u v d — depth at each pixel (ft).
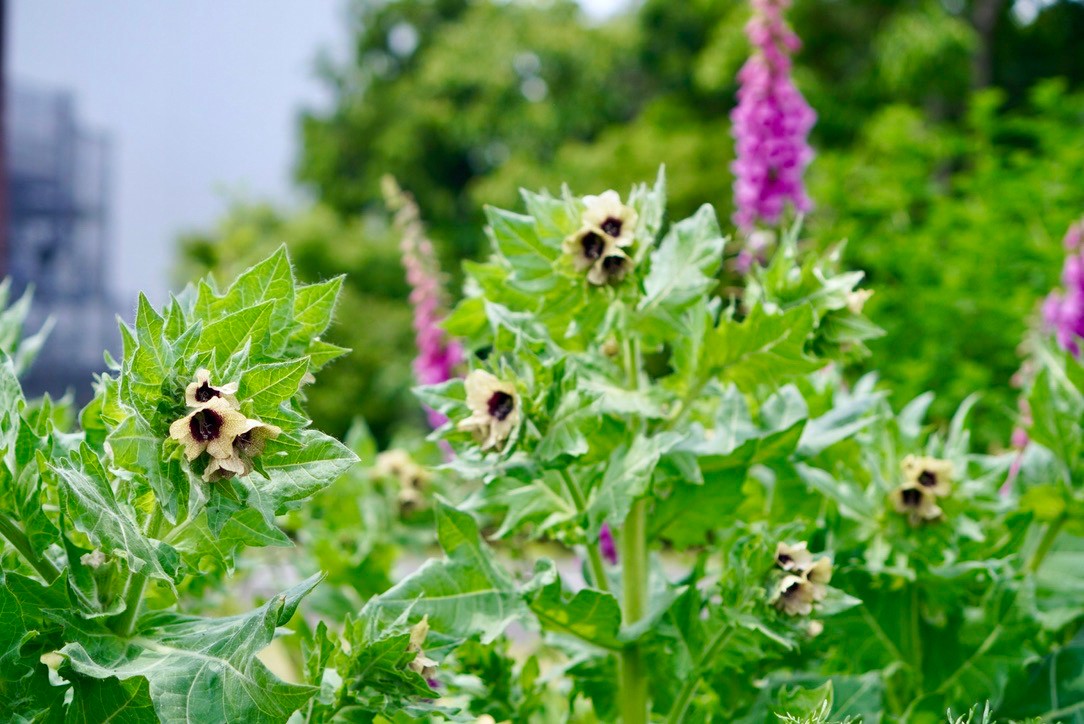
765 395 5.21
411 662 4.75
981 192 14.73
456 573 4.99
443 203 49.29
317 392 31.83
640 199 5.03
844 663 5.34
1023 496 5.49
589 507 5.00
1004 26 39.93
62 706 4.56
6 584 4.53
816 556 5.06
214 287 4.76
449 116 48.39
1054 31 39.65
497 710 5.24
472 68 48.34
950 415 11.42
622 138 39.93
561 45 47.21
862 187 15.33
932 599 5.33
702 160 35.29
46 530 4.63
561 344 5.17
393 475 6.47
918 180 15.24
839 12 40.06
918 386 11.55
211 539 4.54
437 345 6.91
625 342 5.14
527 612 5.00
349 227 43.68
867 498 5.36
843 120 36.76
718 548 5.49
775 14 8.25
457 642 4.90
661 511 5.19
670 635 5.10
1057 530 5.51
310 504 6.40
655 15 47.19
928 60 32.22
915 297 12.88
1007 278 13.08
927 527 5.32
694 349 5.10
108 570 4.59
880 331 5.13
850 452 5.49
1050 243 12.87
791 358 5.08
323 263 37.32
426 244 6.94
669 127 41.09
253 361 4.54
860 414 5.34
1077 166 14.03
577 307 5.07
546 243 5.05
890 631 5.33
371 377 32.45
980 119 16.19
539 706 5.33
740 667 5.18
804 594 4.98
